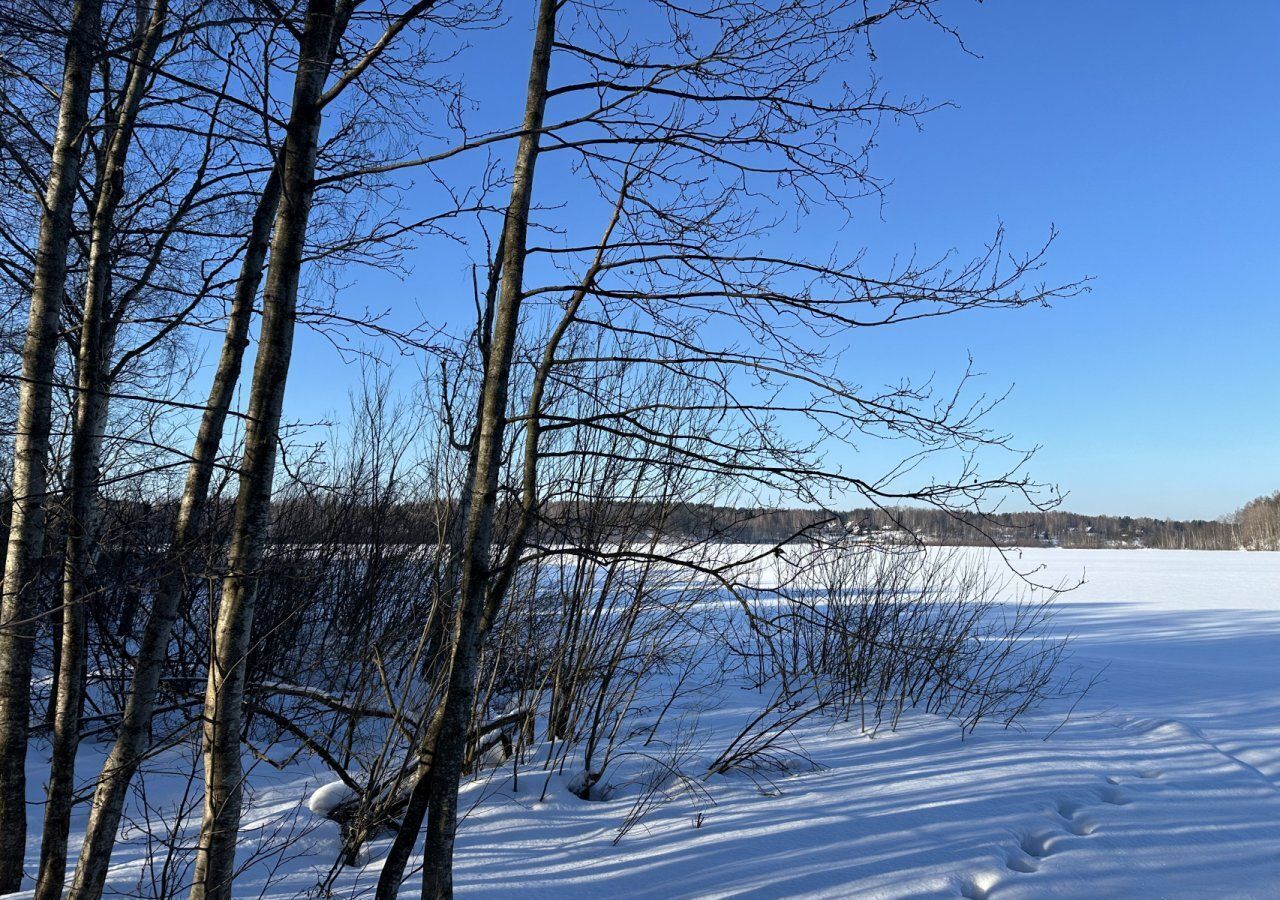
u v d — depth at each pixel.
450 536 5.13
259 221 3.59
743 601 3.59
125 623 5.03
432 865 3.41
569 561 6.38
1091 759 6.48
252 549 3.17
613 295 3.56
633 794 5.52
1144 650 12.73
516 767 5.53
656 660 6.52
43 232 3.97
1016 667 10.07
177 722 6.36
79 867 3.27
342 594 7.87
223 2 3.45
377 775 4.51
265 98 3.64
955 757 6.43
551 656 6.27
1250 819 5.26
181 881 3.93
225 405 3.56
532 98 3.67
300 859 4.30
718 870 4.30
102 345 4.41
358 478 8.46
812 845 4.62
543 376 3.78
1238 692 9.52
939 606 9.48
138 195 4.82
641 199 3.74
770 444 3.51
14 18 3.26
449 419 3.85
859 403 3.38
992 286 3.28
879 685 7.74
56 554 4.20
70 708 3.69
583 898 3.99
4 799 3.84
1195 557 63.28
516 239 3.68
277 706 6.70
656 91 3.52
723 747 6.54
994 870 4.35
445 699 3.54
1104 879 4.33
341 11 3.60
